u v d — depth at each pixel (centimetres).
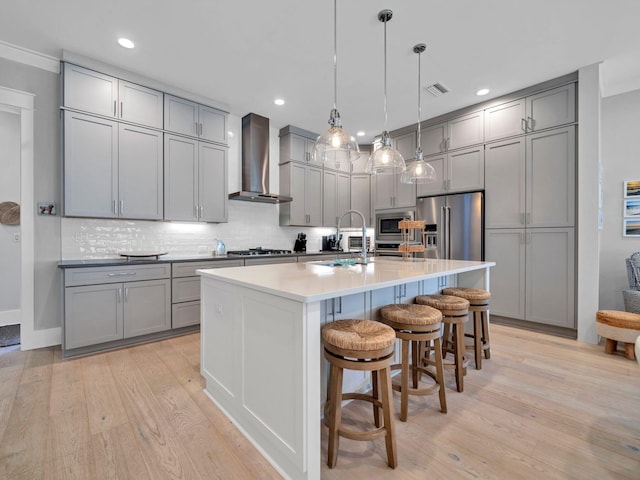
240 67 298
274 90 346
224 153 383
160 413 177
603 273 359
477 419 173
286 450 132
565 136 314
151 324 295
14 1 211
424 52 272
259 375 150
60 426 164
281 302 134
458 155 396
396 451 139
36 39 255
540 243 331
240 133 428
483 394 201
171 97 337
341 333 142
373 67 296
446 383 217
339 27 239
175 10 221
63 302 249
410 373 223
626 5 215
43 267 281
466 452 147
